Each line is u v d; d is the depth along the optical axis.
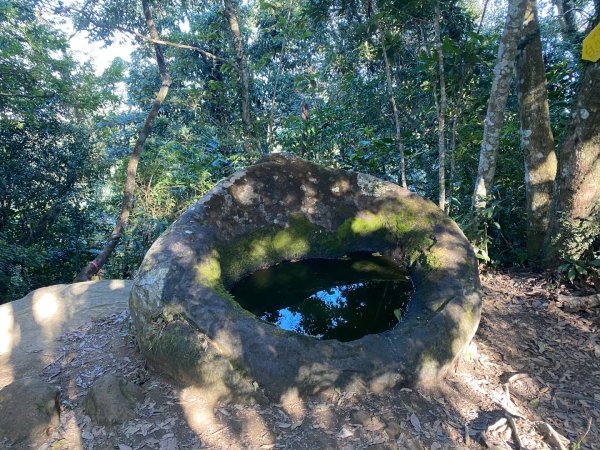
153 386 2.34
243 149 7.37
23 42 9.01
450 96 4.86
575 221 3.52
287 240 3.31
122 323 3.17
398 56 5.85
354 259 3.41
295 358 2.17
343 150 6.84
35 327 3.27
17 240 9.44
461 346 2.45
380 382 2.23
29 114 8.77
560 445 2.00
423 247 3.11
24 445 2.03
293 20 7.06
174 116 11.55
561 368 2.67
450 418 2.17
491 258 4.22
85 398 2.28
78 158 9.79
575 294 3.44
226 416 2.12
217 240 2.96
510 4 3.45
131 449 1.96
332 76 9.09
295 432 2.02
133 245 7.12
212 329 2.26
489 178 4.04
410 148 5.57
